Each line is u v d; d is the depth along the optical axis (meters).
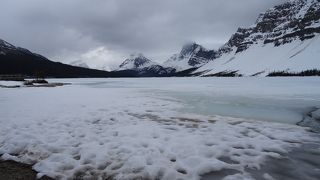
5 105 21.67
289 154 9.64
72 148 10.06
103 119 15.55
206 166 8.42
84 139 11.20
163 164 8.56
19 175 7.99
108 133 12.20
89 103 23.36
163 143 10.60
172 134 12.03
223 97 30.34
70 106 21.20
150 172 8.00
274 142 11.00
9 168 8.50
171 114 17.73
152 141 10.84
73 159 8.98
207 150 9.81
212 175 7.92
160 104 23.11
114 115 16.95
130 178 7.69
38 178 7.77
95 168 8.34
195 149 9.91
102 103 23.47
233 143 10.77
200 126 13.90
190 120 15.60
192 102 24.88
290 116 17.33
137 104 22.91
